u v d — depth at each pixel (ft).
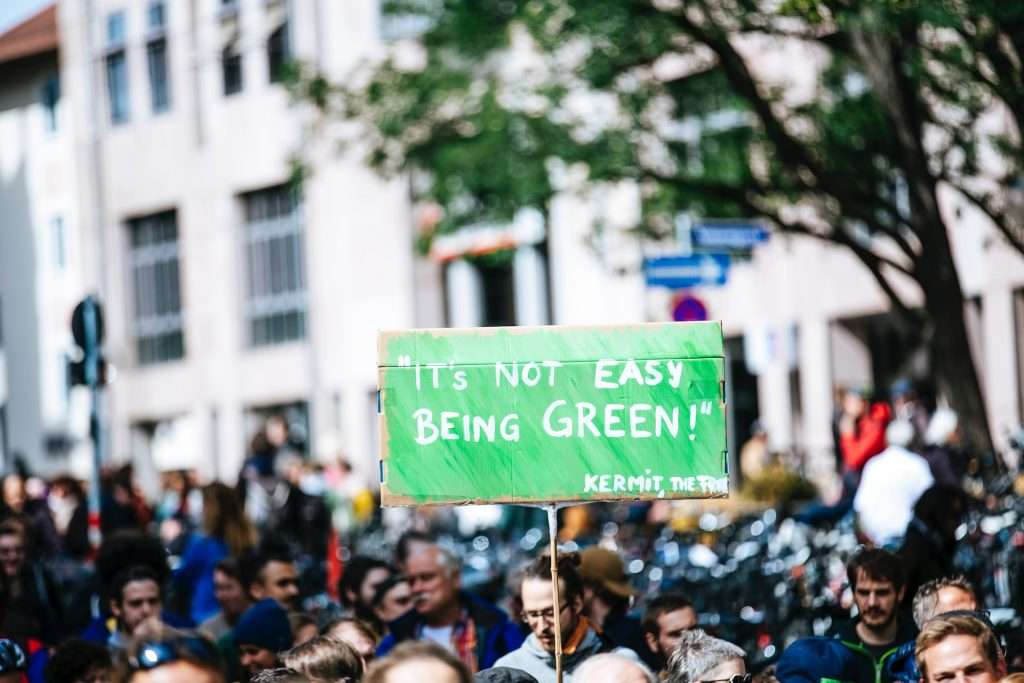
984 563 76.84
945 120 91.71
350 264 226.99
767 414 168.66
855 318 159.74
